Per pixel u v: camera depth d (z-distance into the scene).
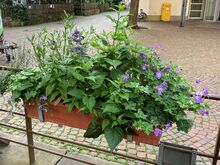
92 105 1.54
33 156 2.33
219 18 16.44
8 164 2.39
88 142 3.03
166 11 15.58
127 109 1.47
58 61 1.75
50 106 1.75
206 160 2.74
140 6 16.11
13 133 3.16
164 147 1.58
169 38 10.08
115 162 2.64
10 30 11.85
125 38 1.71
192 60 6.90
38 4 14.57
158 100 1.50
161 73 1.60
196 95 1.55
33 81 1.78
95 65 1.71
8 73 2.06
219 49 8.38
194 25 14.37
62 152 2.61
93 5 20.92
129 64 1.69
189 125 1.53
